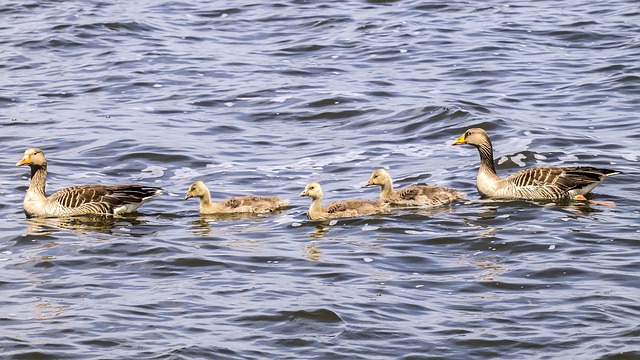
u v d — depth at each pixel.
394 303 16.47
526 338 15.20
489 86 31.80
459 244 19.14
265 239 19.72
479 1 43.31
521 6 42.44
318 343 15.12
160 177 24.41
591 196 21.98
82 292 17.17
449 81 32.50
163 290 17.19
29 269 18.31
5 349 14.96
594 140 25.98
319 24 40.41
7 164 25.44
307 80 33.09
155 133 27.81
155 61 35.72
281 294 16.86
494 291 16.95
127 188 21.86
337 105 30.25
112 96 31.88
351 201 21.16
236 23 41.16
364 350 14.92
